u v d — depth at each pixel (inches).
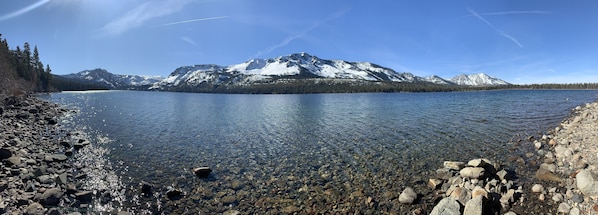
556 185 690.8
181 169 890.7
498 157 968.9
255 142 1284.4
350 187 743.7
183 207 637.3
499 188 669.3
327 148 1153.4
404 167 893.2
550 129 1397.6
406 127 1600.6
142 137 1370.6
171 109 2979.8
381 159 983.6
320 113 2517.2
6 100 2137.1
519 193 657.6
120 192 700.7
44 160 884.6
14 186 633.6
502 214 581.6
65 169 840.9
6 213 516.4
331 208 634.8
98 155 1018.7
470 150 1069.8
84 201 637.3
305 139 1339.8
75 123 1747.0
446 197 622.5
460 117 1966.0
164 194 700.0
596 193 589.9
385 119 1964.8
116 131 1518.2
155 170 876.0
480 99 4087.1
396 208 628.7
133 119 2039.9
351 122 1863.9
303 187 750.5
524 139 1208.2
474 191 622.5
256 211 625.0
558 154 919.7
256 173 860.6
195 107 3312.0
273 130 1603.1
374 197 683.4
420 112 2367.1
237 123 1894.7
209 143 1262.3
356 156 1028.5
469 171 731.4
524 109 2407.7
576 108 2252.7
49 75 6909.5
